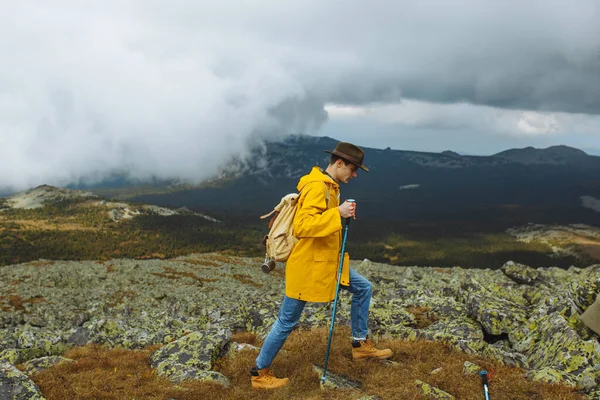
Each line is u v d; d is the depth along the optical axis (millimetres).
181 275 76250
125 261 89438
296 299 7559
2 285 59312
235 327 13156
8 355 12344
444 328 10969
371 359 8711
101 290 58031
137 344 13250
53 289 57156
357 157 7375
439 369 8234
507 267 21578
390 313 12125
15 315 34156
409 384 7551
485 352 9203
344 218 7559
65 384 8586
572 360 7961
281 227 7395
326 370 8367
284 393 7793
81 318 29891
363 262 71125
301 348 9781
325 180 7266
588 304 9789
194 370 9078
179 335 13750
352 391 7586
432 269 63844
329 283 7449
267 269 7539
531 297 14055
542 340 9305
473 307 11961
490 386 7469
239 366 9320
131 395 8172
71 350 12859
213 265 91062
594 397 6957
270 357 7980
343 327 11711
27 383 8117
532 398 7027
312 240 7340
